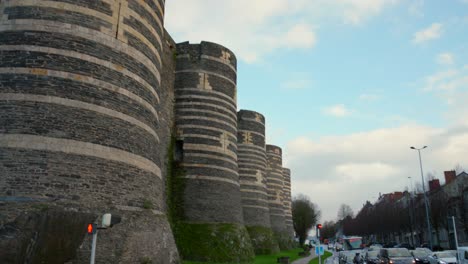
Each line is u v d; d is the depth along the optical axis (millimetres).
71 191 17328
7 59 18125
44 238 15695
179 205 32469
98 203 17938
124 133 19750
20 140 17094
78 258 16688
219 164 34438
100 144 18672
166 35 34500
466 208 57125
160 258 20594
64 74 18422
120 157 19297
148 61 21984
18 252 14891
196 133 34219
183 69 35625
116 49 20172
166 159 32375
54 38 18641
